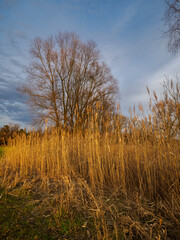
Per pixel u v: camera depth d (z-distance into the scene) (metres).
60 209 2.47
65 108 15.97
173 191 2.60
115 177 3.63
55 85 16.86
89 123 4.28
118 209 2.58
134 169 3.77
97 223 2.20
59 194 3.15
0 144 9.50
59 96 16.41
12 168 5.64
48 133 6.16
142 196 2.91
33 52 16.72
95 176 3.79
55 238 1.91
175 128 2.99
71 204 2.73
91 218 2.34
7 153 6.99
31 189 3.55
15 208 2.61
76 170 4.72
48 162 5.29
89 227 2.14
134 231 2.06
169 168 3.10
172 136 3.09
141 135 3.56
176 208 2.36
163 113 3.10
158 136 3.17
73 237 1.93
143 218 2.35
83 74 17.41
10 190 3.47
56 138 5.57
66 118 14.03
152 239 1.86
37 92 16.91
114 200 2.93
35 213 2.46
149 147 3.51
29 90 16.53
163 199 2.90
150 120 3.26
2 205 2.71
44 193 3.27
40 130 6.77
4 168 5.63
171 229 2.07
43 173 4.66
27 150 5.91
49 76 16.47
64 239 1.89
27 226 2.12
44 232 2.01
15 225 2.12
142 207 2.55
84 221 2.26
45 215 2.41
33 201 2.87
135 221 2.21
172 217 2.25
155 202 2.83
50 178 4.30
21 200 2.95
